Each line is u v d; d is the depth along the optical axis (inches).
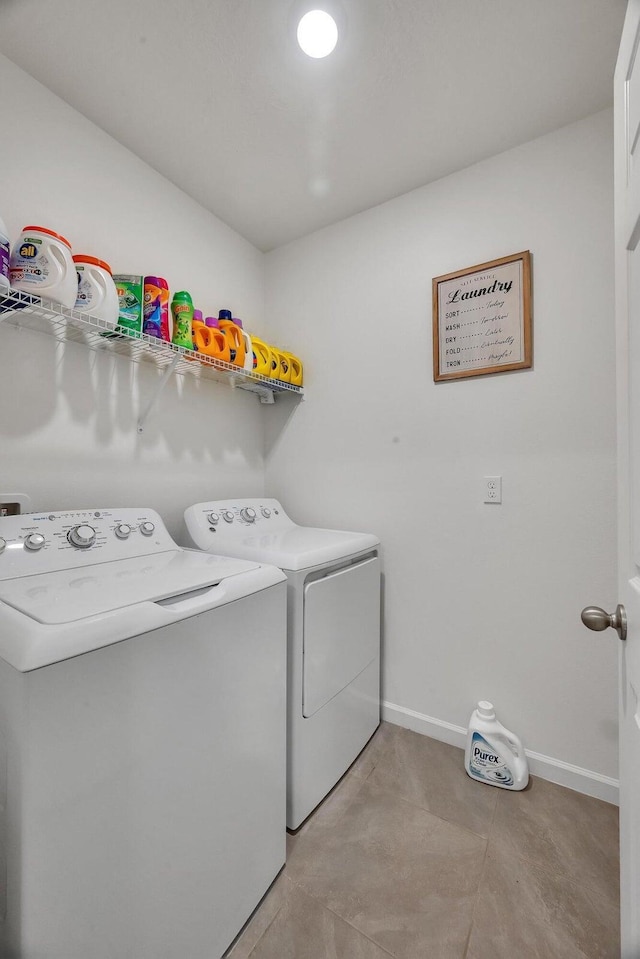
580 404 57.1
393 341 72.7
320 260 81.4
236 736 38.2
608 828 50.8
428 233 69.0
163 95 52.3
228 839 37.4
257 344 72.9
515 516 61.6
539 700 59.9
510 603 62.1
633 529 28.9
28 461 49.9
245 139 59.6
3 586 35.9
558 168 58.2
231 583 39.1
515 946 38.0
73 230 54.3
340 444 78.7
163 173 66.3
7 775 24.8
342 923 40.0
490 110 54.9
